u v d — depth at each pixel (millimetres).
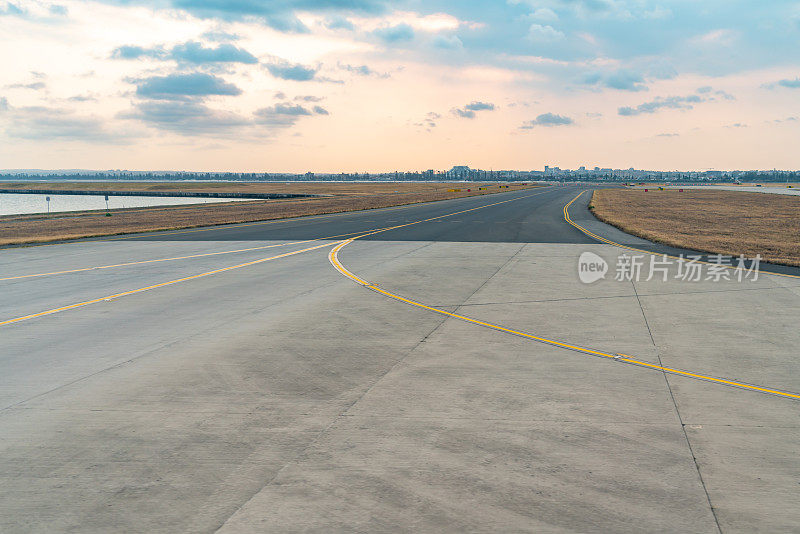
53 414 7586
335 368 9469
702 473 5945
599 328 12125
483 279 18234
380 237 31016
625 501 5398
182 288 16828
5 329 12180
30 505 5395
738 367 9484
